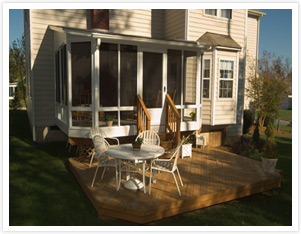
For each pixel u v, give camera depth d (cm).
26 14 1011
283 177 618
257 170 593
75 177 572
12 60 2269
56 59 807
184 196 431
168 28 1027
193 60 756
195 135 822
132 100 663
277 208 463
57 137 889
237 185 490
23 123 1264
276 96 1290
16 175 572
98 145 505
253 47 1436
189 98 766
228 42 905
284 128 1391
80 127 625
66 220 391
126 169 501
